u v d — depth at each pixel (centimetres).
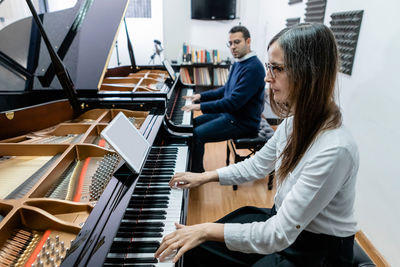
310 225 101
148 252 95
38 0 488
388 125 175
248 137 264
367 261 113
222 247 124
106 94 206
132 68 364
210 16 522
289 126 115
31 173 136
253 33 544
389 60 173
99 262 69
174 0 531
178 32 552
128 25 556
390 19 171
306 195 87
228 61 539
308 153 95
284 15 394
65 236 95
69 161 144
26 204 99
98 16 255
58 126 177
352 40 214
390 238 176
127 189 98
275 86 97
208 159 333
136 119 194
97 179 130
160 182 134
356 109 212
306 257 102
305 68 86
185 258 124
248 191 270
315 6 287
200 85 540
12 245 91
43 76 225
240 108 262
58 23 247
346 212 99
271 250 90
